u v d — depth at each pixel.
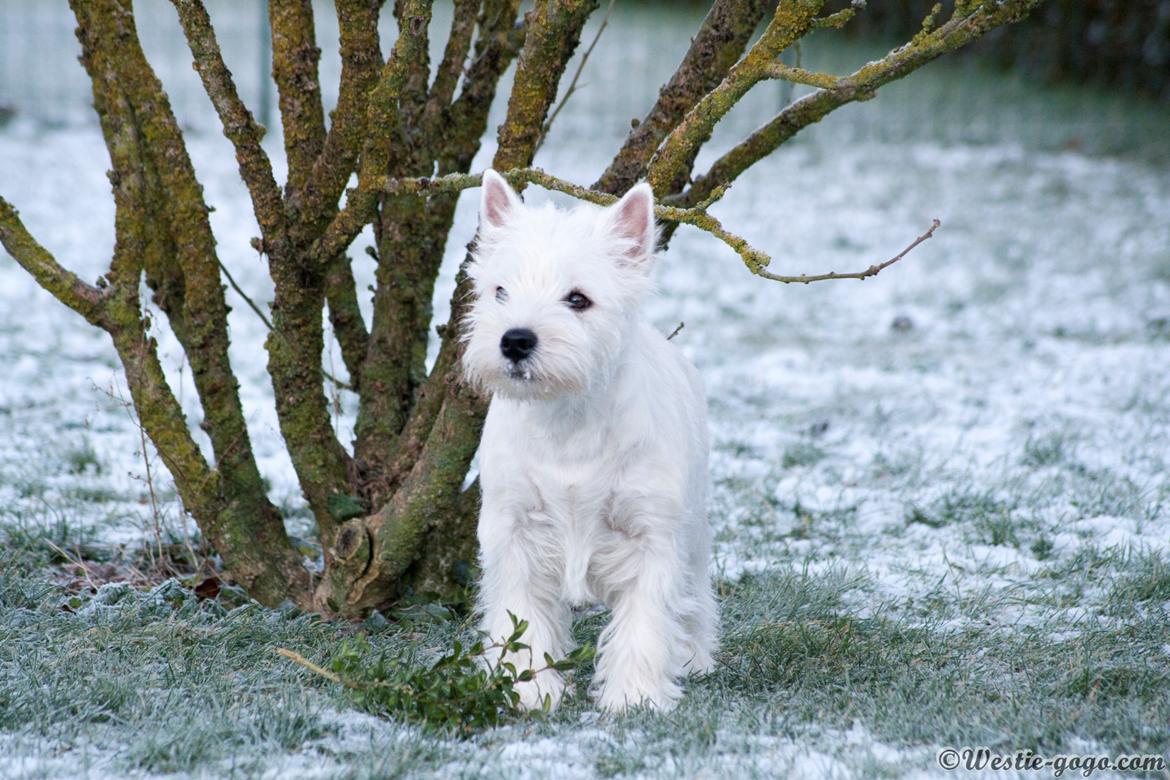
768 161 21.42
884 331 12.94
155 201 5.85
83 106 20.98
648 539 5.03
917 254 15.97
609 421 4.91
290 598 6.07
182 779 4.15
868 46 26.28
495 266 4.99
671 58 27.80
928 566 6.96
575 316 4.79
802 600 6.26
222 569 6.59
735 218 17.81
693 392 5.60
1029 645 5.64
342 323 6.35
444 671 4.97
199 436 8.73
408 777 4.19
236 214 16.09
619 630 5.05
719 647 5.71
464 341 5.37
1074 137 22.55
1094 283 14.45
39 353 10.59
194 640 5.50
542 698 5.03
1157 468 8.50
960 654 5.59
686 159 5.75
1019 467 8.65
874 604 6.41
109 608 5.75
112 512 7.32
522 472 5.00
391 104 5.24
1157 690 5.06
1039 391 10.56
